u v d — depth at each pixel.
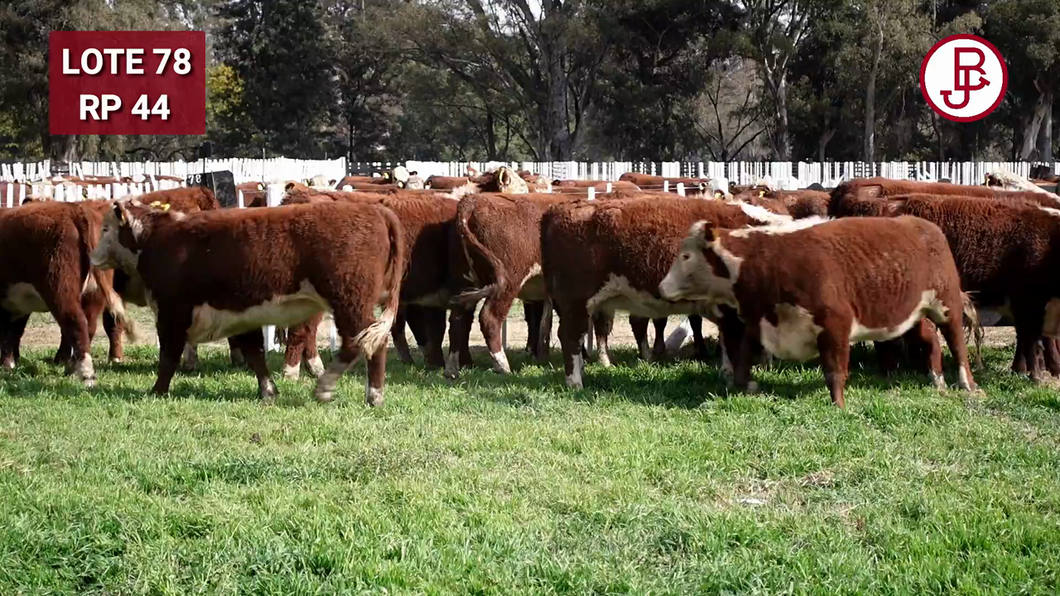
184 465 7.56
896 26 50.47
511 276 11.73
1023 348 11.09
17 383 10.84
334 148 68.31
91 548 6.04
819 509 6.84
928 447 8.16
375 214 9.62
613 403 9.88
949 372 11.23
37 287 10.92
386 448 8.07
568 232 10.78
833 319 9.46
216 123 68.88
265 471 7.48
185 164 33.75
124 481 7.30
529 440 8.36
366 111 67.31
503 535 6.21
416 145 70.12
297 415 9.27
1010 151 67.62
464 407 9.77
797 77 57.81
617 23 54.62
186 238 9.79
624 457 7.85
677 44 56.88
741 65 78.88
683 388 10.53
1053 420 9.04
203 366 12.29
